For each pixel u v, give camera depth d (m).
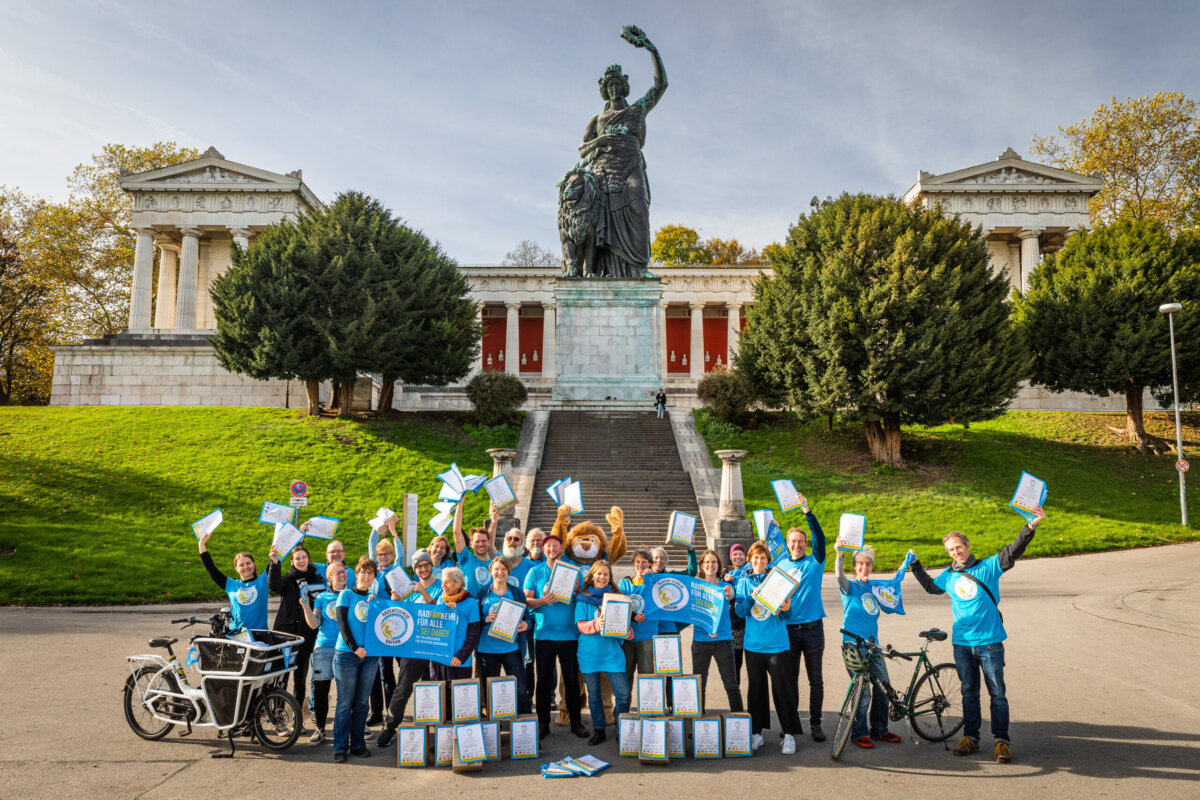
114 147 64.31
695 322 65.38
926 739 8.80
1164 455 36.34
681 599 9.07
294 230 40.06
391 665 10.02
